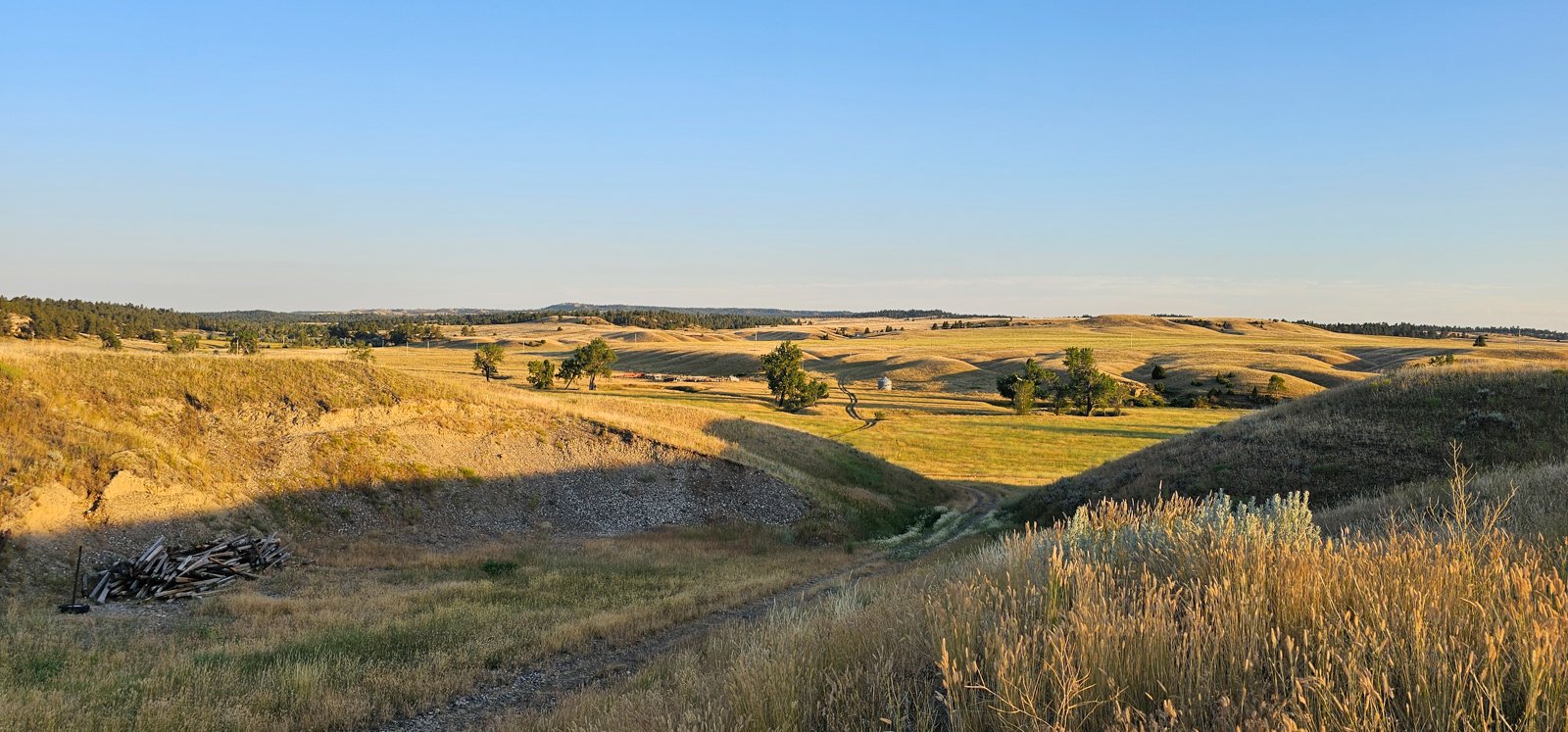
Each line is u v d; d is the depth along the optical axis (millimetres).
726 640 8289
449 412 29828
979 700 3826
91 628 12867
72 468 18000
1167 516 7289
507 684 10883
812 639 5695
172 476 20016
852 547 28812
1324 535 10961
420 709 9750
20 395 20000
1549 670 2943
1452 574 4254
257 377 26641
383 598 16297
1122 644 3801
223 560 17750
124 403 22594
